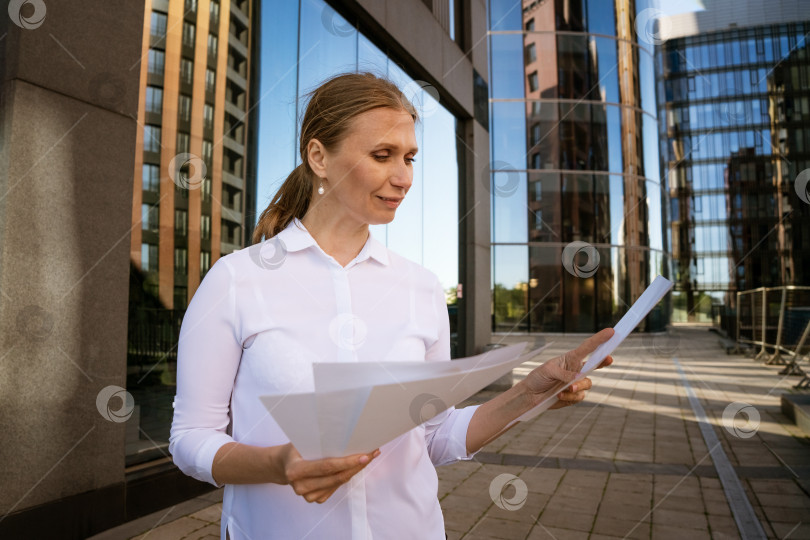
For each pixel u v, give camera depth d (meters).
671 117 30.94
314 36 5.37
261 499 0.83
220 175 4.26
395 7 6.56
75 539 2.90
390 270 0.97
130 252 3.43
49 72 2.89
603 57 19.41
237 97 4.44
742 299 13.62
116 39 3.22
